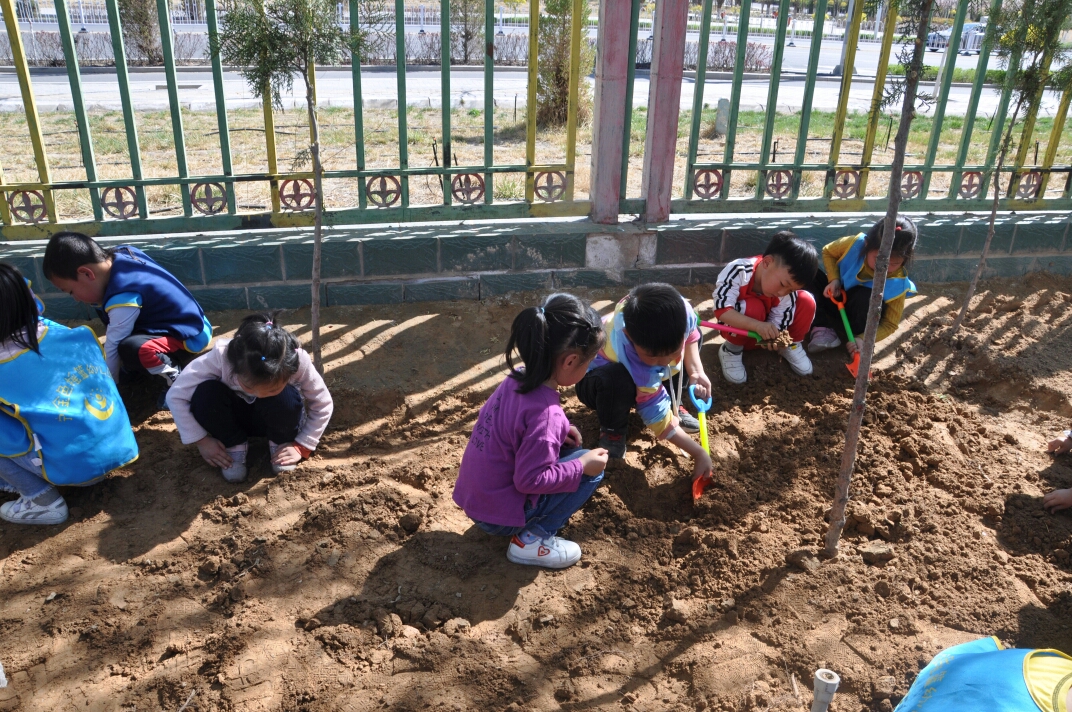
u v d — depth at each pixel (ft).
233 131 28.76
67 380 9.41
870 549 9.17
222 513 9.67
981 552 9.17
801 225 15.58
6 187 12.97
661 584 8.77
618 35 13.83
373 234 14.30
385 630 8.11
